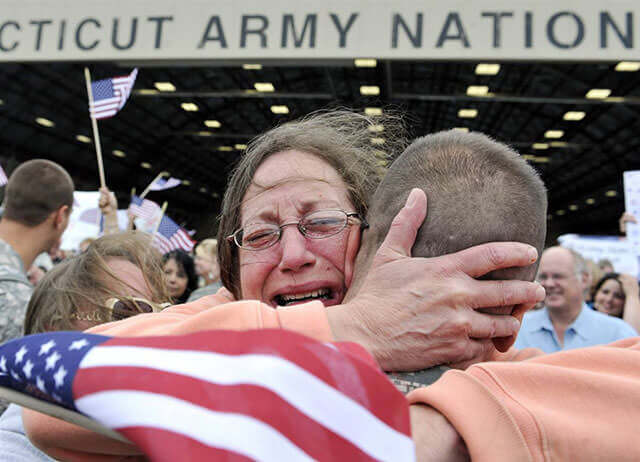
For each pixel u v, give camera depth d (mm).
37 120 15406
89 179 20031
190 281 4367
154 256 1399
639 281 5109
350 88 12938
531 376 610
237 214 1002
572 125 15508
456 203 694
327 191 918
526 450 529
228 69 12203
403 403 426
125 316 1257
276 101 14500
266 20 5465
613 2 5168
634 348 758
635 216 4664
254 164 962
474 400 564
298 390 385
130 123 16094
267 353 399
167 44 5562
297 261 878
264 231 908
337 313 681
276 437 367
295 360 395
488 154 726
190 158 19609
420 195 709
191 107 14898
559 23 5191
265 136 1021
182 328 642
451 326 658
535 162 19797
